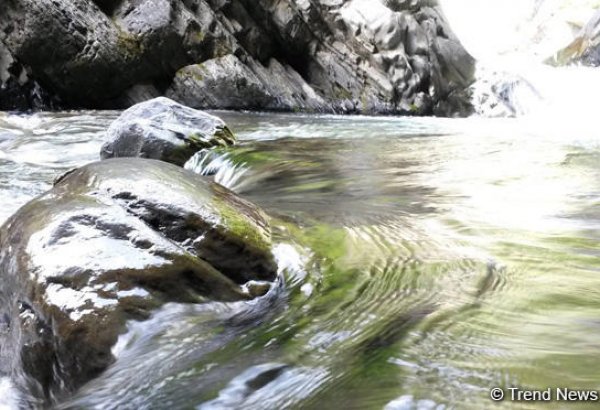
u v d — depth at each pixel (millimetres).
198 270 2906
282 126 12945
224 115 15117
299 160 7422
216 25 17016
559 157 7574
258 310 2836
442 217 4289
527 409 1671
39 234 2932
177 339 2561
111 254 2811
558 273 2980
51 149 9328
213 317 2768
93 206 3072
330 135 11297
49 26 13898
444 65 23188
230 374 2189
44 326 2645
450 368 1979
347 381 1991
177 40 15883
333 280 3025
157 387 2209
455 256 3297
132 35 15391
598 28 28062
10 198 6324
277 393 2012
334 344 2318
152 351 2494
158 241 2932
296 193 5637
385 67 20906
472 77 23906
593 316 2396
